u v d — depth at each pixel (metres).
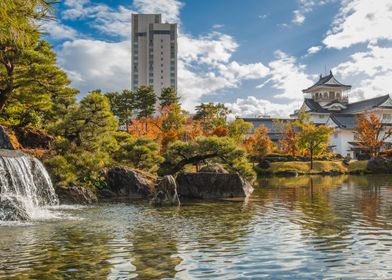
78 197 23.95
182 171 31.55
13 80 26.77
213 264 9.96
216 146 29.56
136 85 182.12
